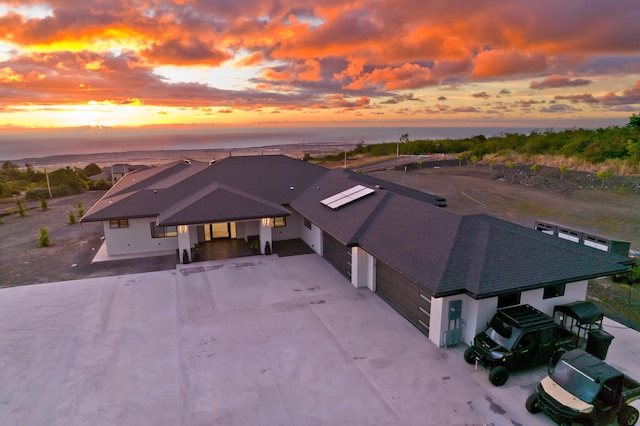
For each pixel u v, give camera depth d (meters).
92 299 17.14
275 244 25.25
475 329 12.43
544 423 9.55
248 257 22.62
